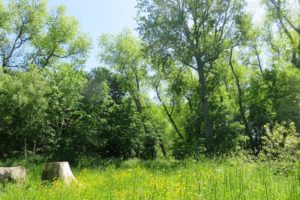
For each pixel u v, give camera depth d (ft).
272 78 125.18
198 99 142.51
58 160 111.45
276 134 41.27
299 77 107.65
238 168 28.55
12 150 109.91
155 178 35.50
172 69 128.88
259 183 22.39
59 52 152.66
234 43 123.44
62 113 119.03
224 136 118.32
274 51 140.05
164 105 149.79
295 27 121.80
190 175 31.30
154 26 116.37
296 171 22.33
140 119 140.15
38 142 113.09
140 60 155.63
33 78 104.88
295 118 99.86
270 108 128.98
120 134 131.95
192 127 129.70
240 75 146.72
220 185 23.07
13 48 143.43
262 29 138.62
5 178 42.73
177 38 115.85
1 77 103.09
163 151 153.89
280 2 119.55
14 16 142.92
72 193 30.22
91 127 120.98
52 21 150.20
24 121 102.58
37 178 46.70
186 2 115.96
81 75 145.59
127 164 90.33
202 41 121.39
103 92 130.21
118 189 32.73
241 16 118.83
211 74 132.05
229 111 123.34
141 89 159.63
